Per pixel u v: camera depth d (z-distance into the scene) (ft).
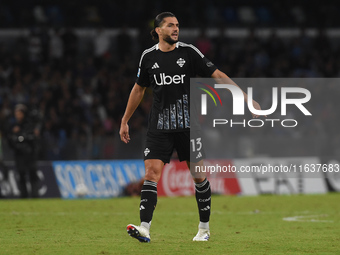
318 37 244.42
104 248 62.95
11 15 239.91
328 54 239.91
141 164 159.74
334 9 266.77
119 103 195.83
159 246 64.49
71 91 199.21
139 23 245.65
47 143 154.10
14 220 98.27
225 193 161.48
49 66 207.82
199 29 248.52
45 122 178.09
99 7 250.37
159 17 64.13
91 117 188.96
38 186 152.05
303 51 241.96
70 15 246.88
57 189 153.28
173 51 64.28
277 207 125.70
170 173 158.30
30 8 244.22
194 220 99.66
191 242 68.28
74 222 95.14
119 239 71.46
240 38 254.47
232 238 73.05
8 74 205.57
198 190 67.97
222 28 238.07
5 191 150.20
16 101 190.70
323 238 73.26
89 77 212.23
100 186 155.84
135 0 250.57
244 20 262.67
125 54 225.35
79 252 60.03
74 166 155.43
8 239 71.56
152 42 229.66
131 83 209.26
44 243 67.46
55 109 183.11
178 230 83.87
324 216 106.83
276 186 164.76
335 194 161.07
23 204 133.39
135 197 156.15
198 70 65.16
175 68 63.82
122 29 226.99
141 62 65.46
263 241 69.87
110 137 158.51
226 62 226.38
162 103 64.54
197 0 256.32
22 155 150.30
